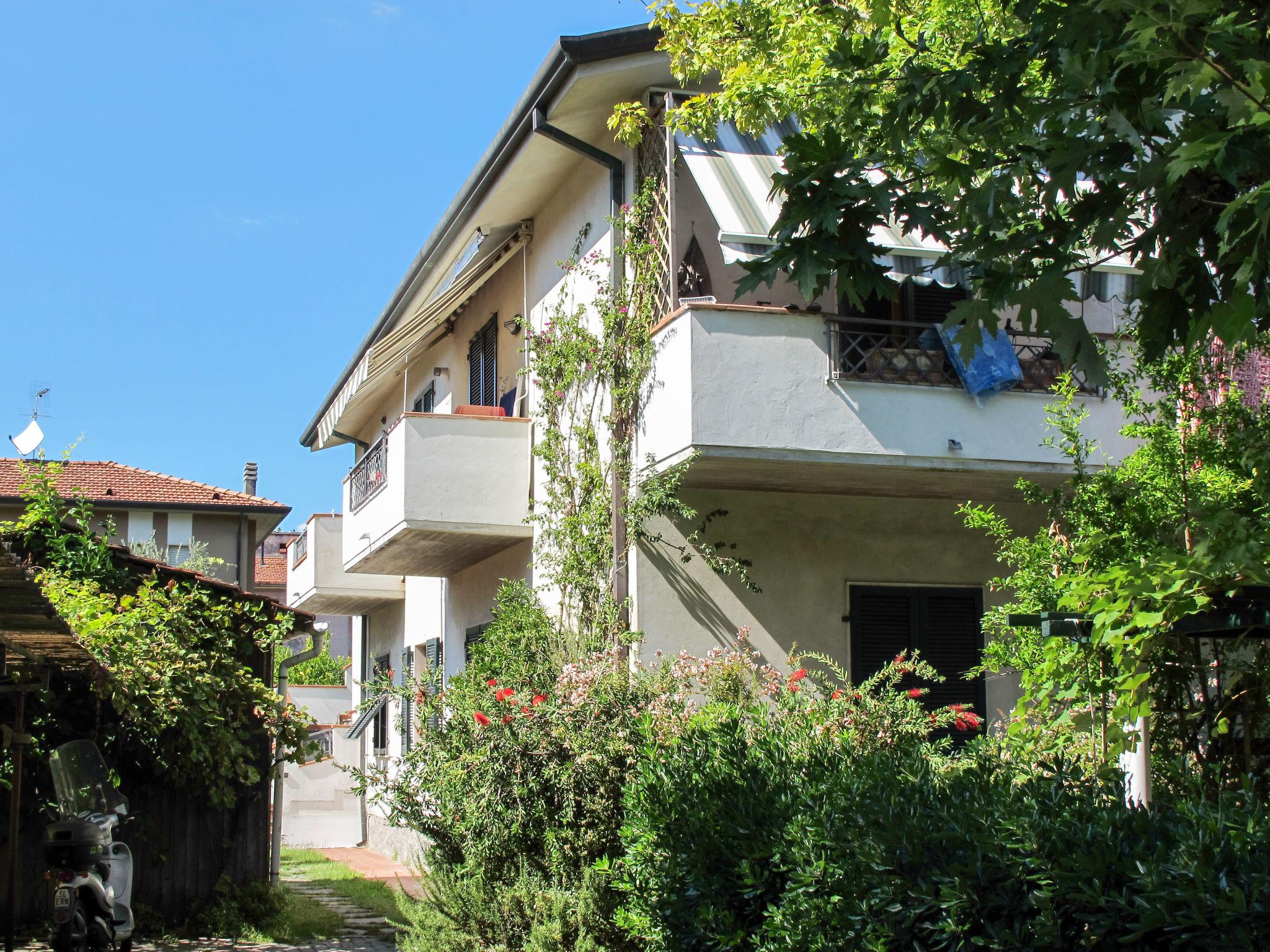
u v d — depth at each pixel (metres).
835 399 11.65
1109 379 7.33
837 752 6.96
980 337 5.75
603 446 13.59
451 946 8.89
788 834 5.69
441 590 20.67
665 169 13.02
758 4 10.67
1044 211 6.14
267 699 13.01
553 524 14.67
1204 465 7.72
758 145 12.61
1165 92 5.36
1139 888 4.41
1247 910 4.09
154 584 12.81
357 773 10.10
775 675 10.59
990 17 9.05
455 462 15.66
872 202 5.76
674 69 11.52
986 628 8.78
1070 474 12.04
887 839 5.07
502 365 18.06
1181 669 7.49
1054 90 5.94
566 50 12.72
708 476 12.30
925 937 4.92
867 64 6.63
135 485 26.19
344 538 19.55
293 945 11.99
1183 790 7.12
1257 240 4.68
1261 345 7.65
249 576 26.14
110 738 12.40
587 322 14.41
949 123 6.30
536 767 8.95
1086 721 7.16
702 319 11.54
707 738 6.95
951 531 13.66
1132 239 5.88
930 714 9.53
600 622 12.70
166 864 12.73
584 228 14.82
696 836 6.21
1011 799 5.28
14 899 10.48
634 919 6.69
